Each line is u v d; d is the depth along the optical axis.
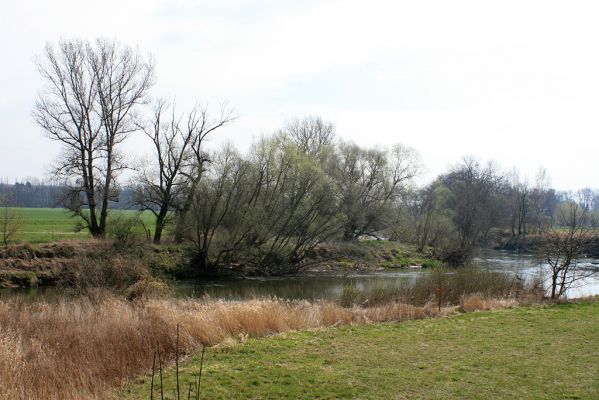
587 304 18.95
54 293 24.97
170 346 11.71
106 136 36.91
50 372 8.96
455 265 47.31
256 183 39.84
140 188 39.06
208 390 8.88
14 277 29.86
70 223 56.03
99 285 21.45
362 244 49.09
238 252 39.34
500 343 12.54
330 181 42.66
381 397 8.53
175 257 36.69
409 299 21.92
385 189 53.78
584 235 21.55
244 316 14.21
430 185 67.69
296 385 9.14
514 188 71.69
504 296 21.98
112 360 10.16
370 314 16.81
